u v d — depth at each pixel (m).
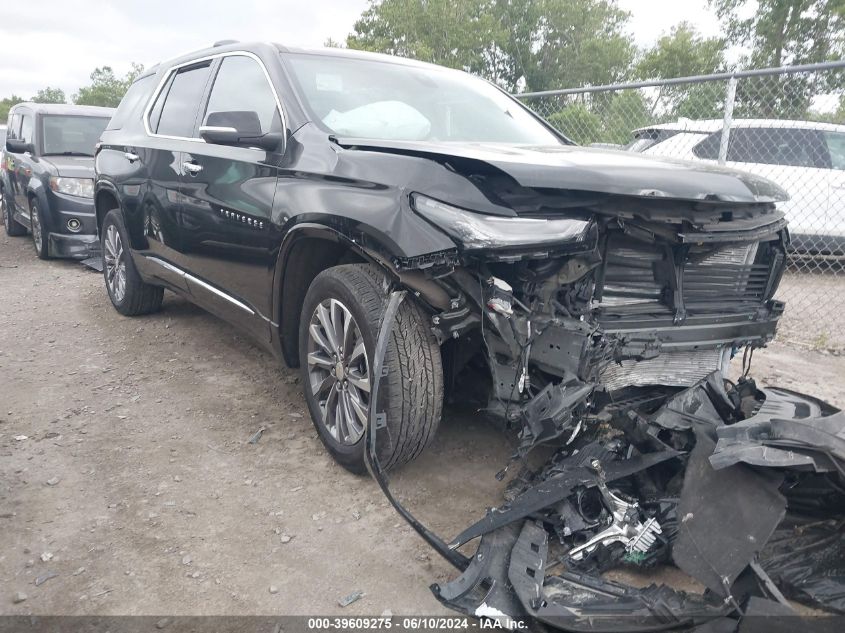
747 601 1.77
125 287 5.18
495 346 2.37
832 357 4.89
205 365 4.31
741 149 7.36
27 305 5.83
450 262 2.25
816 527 2.10
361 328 2.64
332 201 2.66
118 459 3.06
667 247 2.51
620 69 44.00
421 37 40.53
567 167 2.35
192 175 3.80
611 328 2.41
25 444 3.19
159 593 2.19
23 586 2.21
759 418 2.23
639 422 2.43
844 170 7.36
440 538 2.39
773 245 2.84
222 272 3.64
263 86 3.48
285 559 2.38
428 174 2.42
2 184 9.99
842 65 4.78
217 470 2.98
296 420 3.50
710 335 2.64
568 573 2.05
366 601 2.18
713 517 1.97
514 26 42.75
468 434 3.30
